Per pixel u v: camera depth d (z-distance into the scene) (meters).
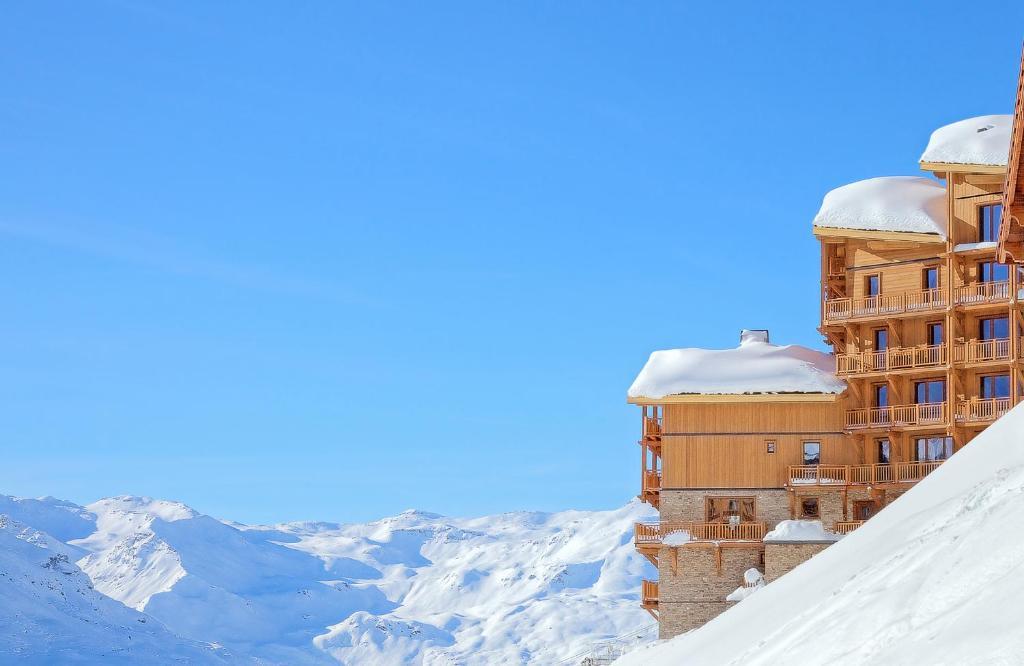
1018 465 27.73
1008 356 70.19
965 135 73.00
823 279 77.50
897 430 73.44
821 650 21.81
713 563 75.00
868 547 32.31
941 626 18.23
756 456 76.50
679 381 77.50
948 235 72.50
